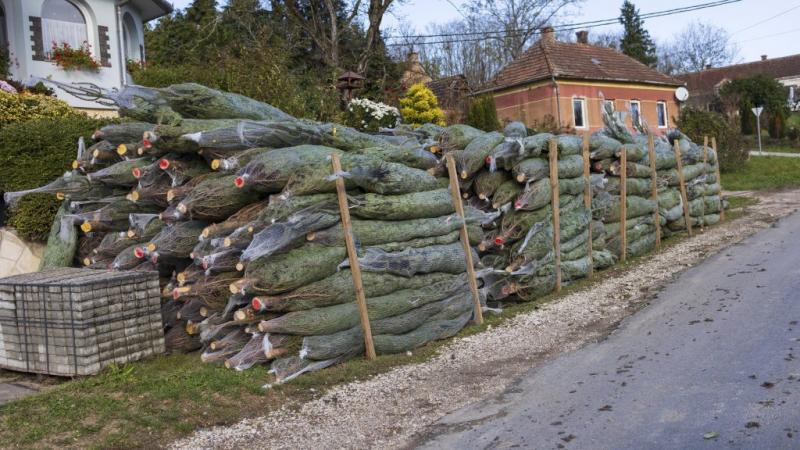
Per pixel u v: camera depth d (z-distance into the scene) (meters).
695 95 51.81
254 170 6.61
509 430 5.17
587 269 10.73
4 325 6.84
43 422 5.43
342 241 6.95
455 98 26.39
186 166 7.23
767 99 43.19
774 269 9.69
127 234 7.68
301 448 5.13
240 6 27.03
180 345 7.43
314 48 29.34
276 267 6.46
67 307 6.49
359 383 6.52
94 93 7.57
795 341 6.46
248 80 15.16
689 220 14.16
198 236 7.19
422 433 5.29
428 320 7.84
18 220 9.30
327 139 7.93
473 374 6.67
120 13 18.03
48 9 16.61
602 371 6.34
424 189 7.97
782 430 4.62
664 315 8.09
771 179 23.02
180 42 31.11
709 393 5.43
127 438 5.23
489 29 38.56
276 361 6.58
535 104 28.72
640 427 4.94
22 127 9.68
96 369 6.54
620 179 11.94
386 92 26.31
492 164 9.20
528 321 8.58
